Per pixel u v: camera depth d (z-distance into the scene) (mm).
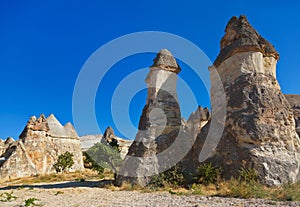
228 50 18500
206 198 11648
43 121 40250
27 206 10883
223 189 13570
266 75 17391
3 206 11133
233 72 17906
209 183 15203
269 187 13625
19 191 17375
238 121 16000
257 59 17656
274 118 15672
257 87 16562
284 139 15258
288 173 14195
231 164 15375
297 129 23438
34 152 37438
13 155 35125
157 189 15750
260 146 14922
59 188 18438
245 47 17641
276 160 14492
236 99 16781
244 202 10281
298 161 14961
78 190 16750
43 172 37219
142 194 14164
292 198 10695
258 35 18938
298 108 27203
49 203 11797
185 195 13070
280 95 16875
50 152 39250
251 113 15805
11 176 33719
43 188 19109
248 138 15211
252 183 13125
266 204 9742
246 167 14656
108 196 13734
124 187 16969
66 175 33938
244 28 18578
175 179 16938
